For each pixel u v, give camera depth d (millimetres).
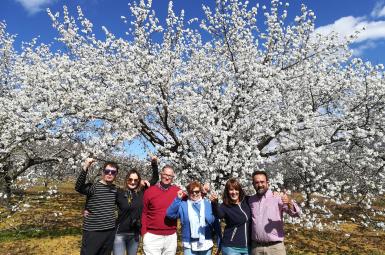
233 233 5945
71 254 10797
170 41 14281
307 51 13336
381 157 12844
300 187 12602
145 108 12188
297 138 12227
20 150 14906
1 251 10992
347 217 18297
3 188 15297
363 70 12609
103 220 6297
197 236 6164
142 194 6875
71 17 15000
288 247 12930
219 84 13133
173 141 12266
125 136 11992
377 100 12172
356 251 12938
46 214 17188
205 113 11172
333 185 11727
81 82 12977
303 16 13219
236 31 13594
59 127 13094
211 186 10562
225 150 10828
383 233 16188
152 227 6586
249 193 11414
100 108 12195
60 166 17359
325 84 12805
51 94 12695
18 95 14023
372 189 13805
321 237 14883
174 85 13117
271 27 13391
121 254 6613
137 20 13672
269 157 12273
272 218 5895
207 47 14547
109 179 6414
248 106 11922
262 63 13688
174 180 11633
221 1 13555
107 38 14359
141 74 12461
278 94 11609
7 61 19625
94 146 13000
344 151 11859
